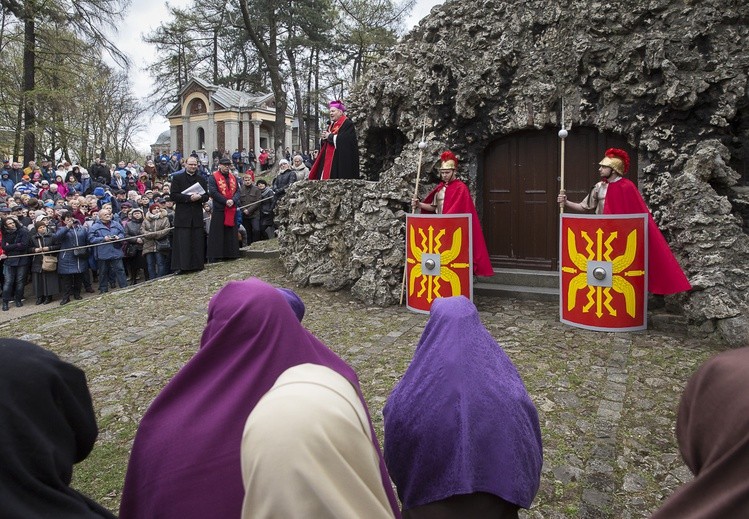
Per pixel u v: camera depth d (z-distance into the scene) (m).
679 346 6.31
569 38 8.39
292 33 31.72
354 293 8.46
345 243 8.95
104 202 13.68
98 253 11.16
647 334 6.75
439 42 9.39
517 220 9.04
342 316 7.74
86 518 1.42
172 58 38.50
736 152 7.65
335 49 32.88
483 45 9.10
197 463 1.72
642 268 6.77
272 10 26.92
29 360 1.45
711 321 6.49
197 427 1.76
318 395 1.41
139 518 1.78
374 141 10.80
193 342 6.90
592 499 3.76
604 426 4.65
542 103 8.49
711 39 7.50
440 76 9.30
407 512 2.35
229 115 43.31
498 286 8.65
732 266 6.61
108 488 4.10
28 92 21.53
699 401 1.35
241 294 1.95
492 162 9.19
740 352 1.36
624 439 4.46
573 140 8.59
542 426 4.69
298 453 1.28
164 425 1.81
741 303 6.39
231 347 1.88
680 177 7.18
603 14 8.05
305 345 1.87
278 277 9.61
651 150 7.73
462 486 2.11
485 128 8.98
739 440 1.20
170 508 1.70
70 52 22.52
